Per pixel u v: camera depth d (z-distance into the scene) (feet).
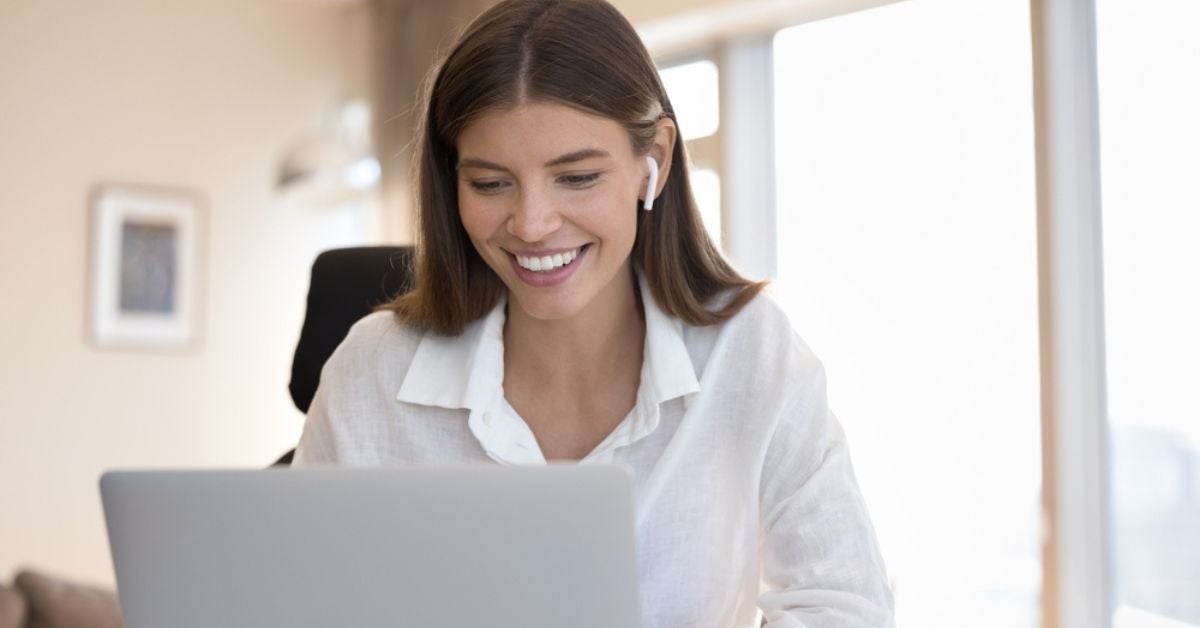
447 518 3.62
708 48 16.53
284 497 3.73
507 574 3.62
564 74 4.70
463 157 4.86
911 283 14.35
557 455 5.51
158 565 3.88
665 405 5.40
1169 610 12.05
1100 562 12.66
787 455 5.32
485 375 5.43
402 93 19.89
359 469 3.68
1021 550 13.29
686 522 5.31
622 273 5.39
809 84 15.48
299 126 20.76
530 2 4.85
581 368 5.45
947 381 14.01
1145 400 12.30
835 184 15.17
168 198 19.79
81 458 19.08
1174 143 12.01
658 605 5.26
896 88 14.51
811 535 5.12
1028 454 13.25
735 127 16.12
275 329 20.45
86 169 19.31
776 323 5.51
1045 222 12.84
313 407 5.82
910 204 14.37
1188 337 11.91
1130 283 12.43
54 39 19.25
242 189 20.34
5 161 18.86
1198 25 11.78
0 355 18.70
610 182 4.85
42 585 14.33
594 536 3.56
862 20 14.85
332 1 20.81
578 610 3.61
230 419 20.08
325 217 20.88
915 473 14.28
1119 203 12.52
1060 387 12.73
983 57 13.62
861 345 14.85
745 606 5.48
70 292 19.13
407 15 19.94
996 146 13.53
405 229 19.65
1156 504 12.17
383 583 3.70
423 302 5.56
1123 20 12.45
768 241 15.96
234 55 20.36
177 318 19.79
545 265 4.89
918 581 14.20
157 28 19.86
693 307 5.40
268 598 3.80
